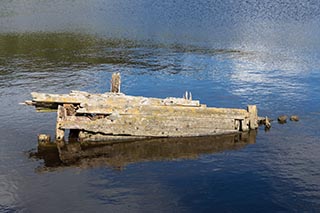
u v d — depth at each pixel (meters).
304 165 29.53
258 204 24.98
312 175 28.17
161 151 31.83
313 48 66.56
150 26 87.88
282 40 72.81
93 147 32.22
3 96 43.22
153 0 132.00
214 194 26.00
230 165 29.62
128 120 32.84
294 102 42.72
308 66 56.19
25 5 121.94
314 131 35.59
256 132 35.41
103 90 46.06
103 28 85.44
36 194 25.72
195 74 52.88
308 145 32.84
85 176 27.86
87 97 33.00
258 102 42.72
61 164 29.42
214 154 31.38
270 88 47.12
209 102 42.59
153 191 26.31
